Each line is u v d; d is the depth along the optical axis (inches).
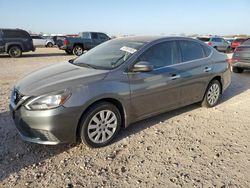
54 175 119.9
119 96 146.4
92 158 135.2
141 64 150.4
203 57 204.7
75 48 790.5
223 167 128.1
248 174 122.6
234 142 155.5
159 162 131.9
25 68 442.3
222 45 968.9
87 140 140.6
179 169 125.9
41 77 147.4
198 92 201.6
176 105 186.1
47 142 131.4
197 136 163.0
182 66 183.6
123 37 199.6
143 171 124.0
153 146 148.7
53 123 127.0
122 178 118.5
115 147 147.3
